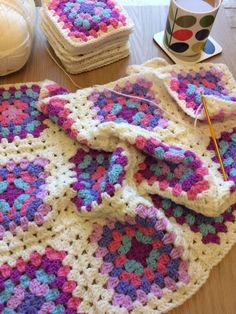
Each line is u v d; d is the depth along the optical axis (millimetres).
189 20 648
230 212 550
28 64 697
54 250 505
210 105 600
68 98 623
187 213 542
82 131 587
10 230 513
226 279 503
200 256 512
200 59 726
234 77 716
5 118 619
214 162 583
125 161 542
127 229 525
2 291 473
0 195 542
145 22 775
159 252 507
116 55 708
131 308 469
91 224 531
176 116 628
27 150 591
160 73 654
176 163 550
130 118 619
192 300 485
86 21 662
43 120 625
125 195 515
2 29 603
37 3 797
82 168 581
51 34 691
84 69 690
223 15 810
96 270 494
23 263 494
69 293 477
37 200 530
